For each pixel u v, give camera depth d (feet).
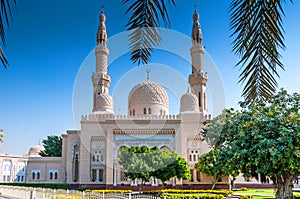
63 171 147.64
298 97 53.06
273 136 50.03
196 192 85.40
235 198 77.82
